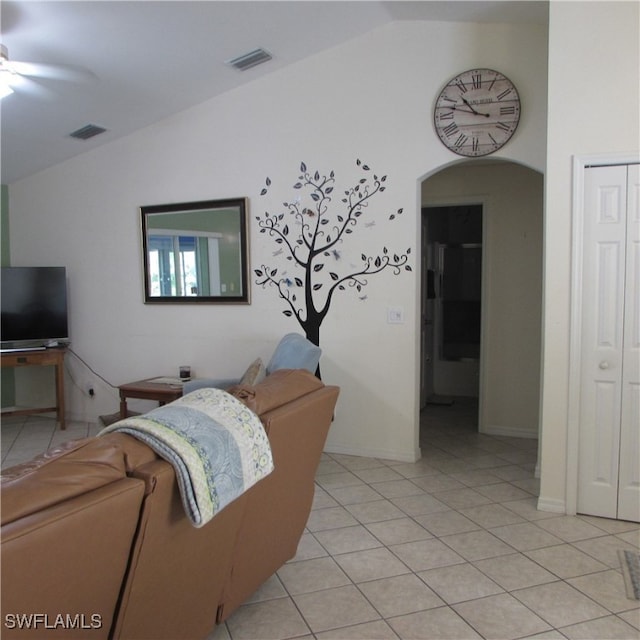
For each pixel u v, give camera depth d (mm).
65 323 5023
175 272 4586
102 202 4891
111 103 4035
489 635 1893
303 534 2697
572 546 2551
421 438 4430
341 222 3932
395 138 3746
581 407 2871
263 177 4172
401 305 3801
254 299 4270
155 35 3205
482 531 2715
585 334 2840
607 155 2738
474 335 6195
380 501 3115
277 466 1877
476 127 3531
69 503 1079
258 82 4129
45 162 4977
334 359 4008
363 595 2154
